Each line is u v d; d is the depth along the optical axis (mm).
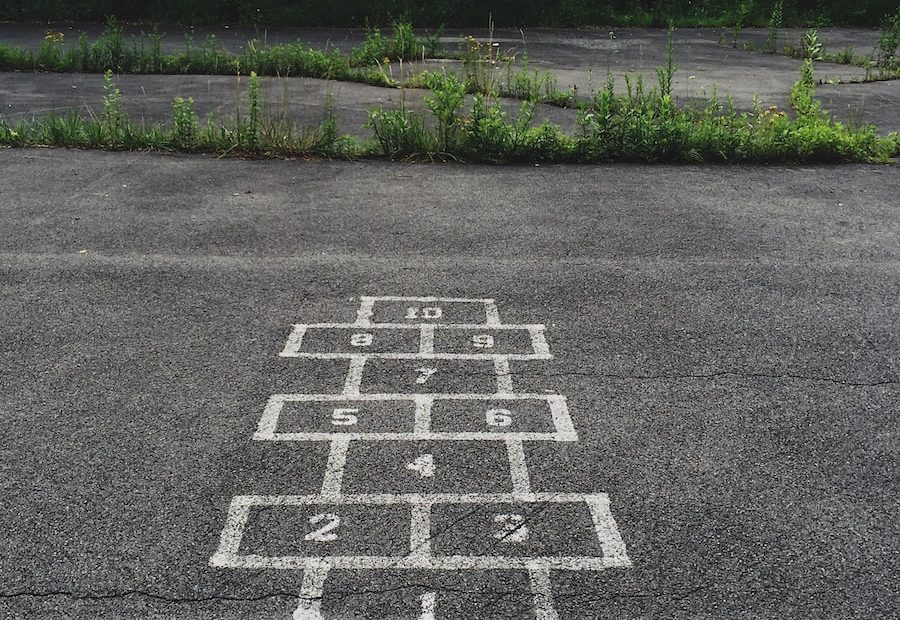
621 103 10859
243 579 3426
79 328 5551
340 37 20125
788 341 5547
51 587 3373
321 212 8008
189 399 4711
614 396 4816
